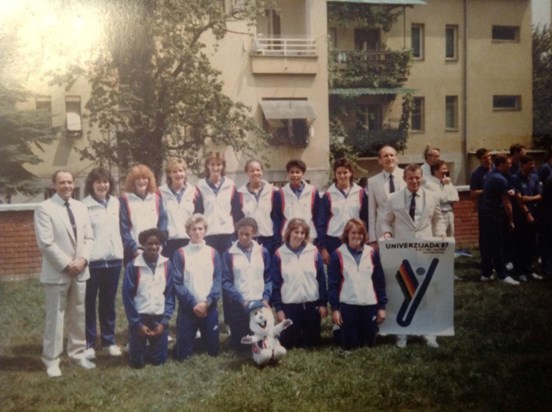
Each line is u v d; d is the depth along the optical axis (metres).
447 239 5.70
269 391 4.66
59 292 5.10
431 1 10.88
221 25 11.06
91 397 4.61
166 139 8.02
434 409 4.43
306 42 15.48
